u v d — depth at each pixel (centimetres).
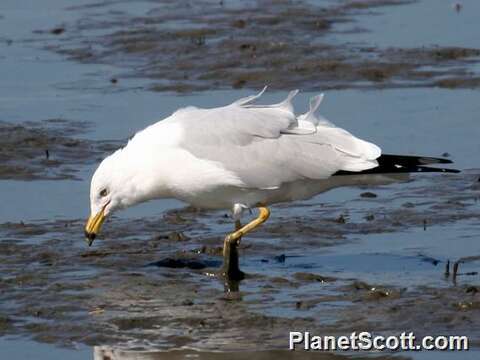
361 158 1362
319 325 1205
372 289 1291
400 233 1495
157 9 2756
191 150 1348
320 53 2355
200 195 1369
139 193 1372
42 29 2619
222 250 1437
